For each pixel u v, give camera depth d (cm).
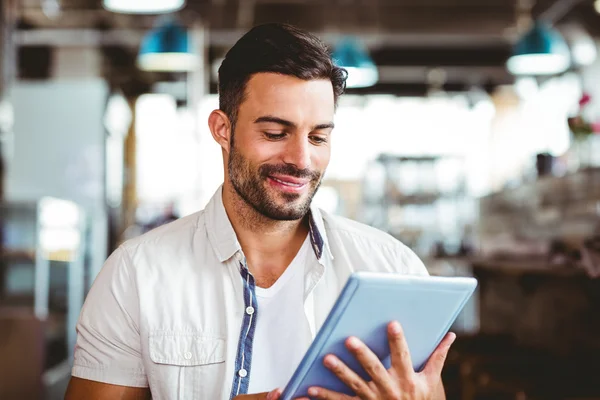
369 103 1345
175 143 1250
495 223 634
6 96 730
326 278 161
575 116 450
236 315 153
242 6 960
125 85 1223
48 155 812
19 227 504
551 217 472
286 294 155
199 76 1002
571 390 325
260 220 152
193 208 1003
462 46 1178
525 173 573
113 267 157
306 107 140
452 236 1064
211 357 151
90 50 1008
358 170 1344
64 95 813
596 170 394
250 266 157
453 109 1342
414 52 1201
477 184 1285
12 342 466
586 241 319
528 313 462
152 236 161
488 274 562
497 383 349
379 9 973
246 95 143
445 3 951
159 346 151
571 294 382
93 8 902
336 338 123
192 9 959
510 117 1288
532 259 473
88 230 645
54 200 534
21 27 934
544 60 730
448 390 401
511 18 984
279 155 142
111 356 154
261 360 151
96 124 813
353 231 168
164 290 154
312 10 981
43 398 469
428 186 1084
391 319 125
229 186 156
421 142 1339
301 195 144
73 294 585
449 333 138
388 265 163
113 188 1011
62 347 552
